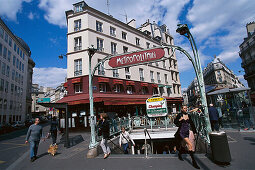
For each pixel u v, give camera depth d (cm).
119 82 1855
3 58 2603
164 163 442
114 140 814
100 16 1925
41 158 609
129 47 2219
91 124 614
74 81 1634
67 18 1877
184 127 440
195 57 515
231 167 376
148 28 2950
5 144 1036
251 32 3253
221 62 5688
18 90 3306
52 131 829
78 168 461
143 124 1291
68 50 1770
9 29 2795
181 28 509
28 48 4575
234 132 805
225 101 1091
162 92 2650
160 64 2756
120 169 426
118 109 1738
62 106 811
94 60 1708
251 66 3175
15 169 501
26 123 2869
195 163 396
